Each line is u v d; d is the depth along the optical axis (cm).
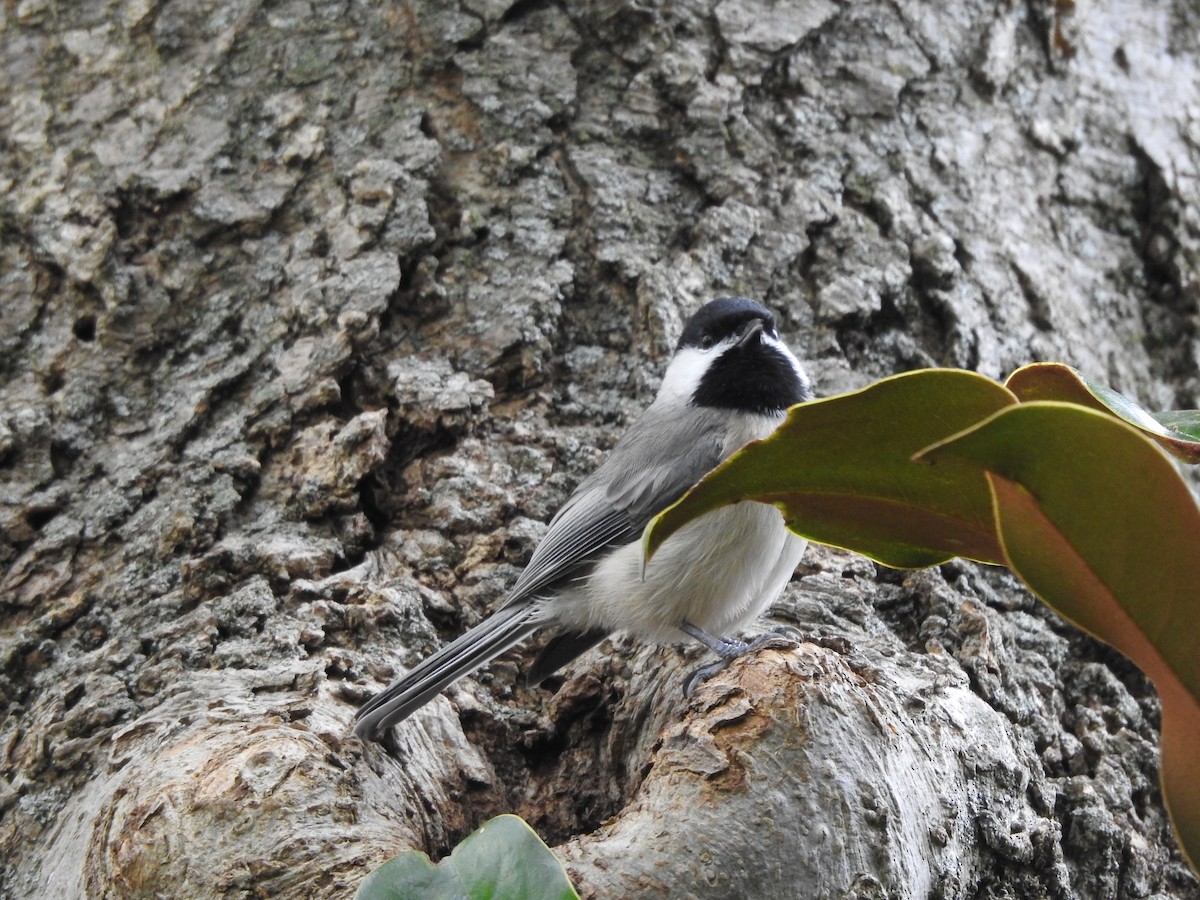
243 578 263
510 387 301
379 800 211
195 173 322
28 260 316
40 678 254
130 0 352
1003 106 359
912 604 267
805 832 191
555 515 275
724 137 329
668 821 192
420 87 334
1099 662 280
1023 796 232
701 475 277
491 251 315
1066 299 336
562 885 157
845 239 322
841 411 140
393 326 305
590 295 314
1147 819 253
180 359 302
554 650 273
